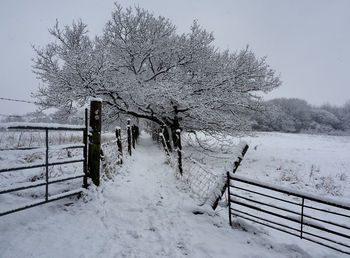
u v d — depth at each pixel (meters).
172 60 12.89
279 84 12.91
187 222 4.07
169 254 3.09
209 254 3.17
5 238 2.84
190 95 11.99
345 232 5.20
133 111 12.88
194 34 11.96
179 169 6.79
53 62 10.65
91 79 10.27
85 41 11.50
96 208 4.01
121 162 7.34
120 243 3.20
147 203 4.76
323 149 19.95
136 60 13.52
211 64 13.12
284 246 3.57
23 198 3.89
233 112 13.83
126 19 12.30
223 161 12.20
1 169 2.97
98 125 4.51
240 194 7.20
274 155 14.76
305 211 6.38
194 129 14.73
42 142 10.63
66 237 3.10
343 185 9.02
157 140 16.75
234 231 3.99
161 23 12.72
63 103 10.78
